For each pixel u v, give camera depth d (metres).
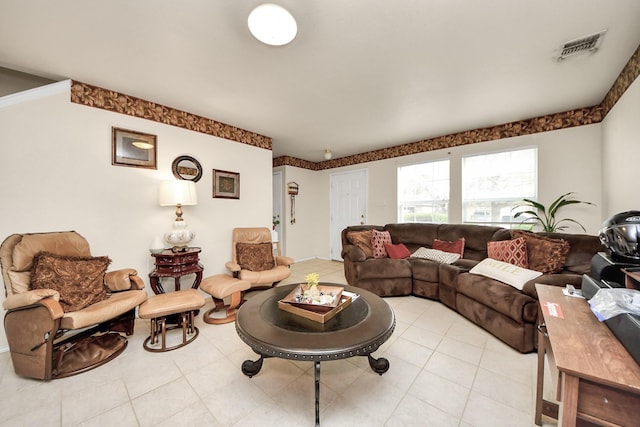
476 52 1.86
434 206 4.23
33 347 1.59
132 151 2.61
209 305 2.96
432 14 1.48
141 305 2.03
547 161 3.17
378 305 1.75
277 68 2.07
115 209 2.51
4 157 1.98
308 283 1.88
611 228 1.13
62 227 2.21
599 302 0.96
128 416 1.33
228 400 1.44
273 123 3.40
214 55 1.89
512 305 1.96
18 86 2.24
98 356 1.82
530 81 2.31
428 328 2.32
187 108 2.91
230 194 3.48
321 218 5.89
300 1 1.38
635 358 0.67
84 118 2.33
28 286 1.74
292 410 1.36
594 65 2.05
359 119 3.25
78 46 1.78
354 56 1.90
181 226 2.73
